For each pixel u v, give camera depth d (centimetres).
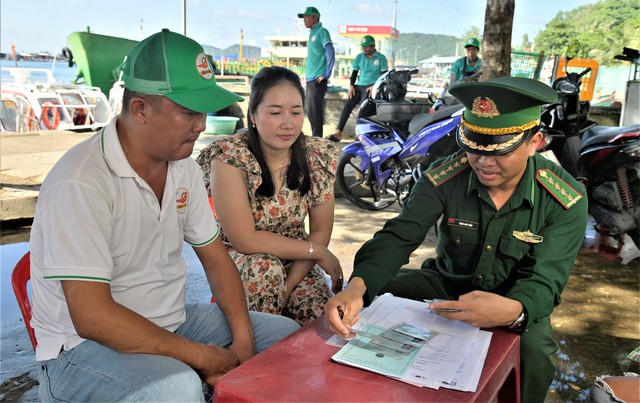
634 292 347
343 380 128
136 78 153
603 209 423
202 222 191
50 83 966
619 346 282
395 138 499
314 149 239
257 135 226
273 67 222
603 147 411
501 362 138
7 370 248
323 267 236
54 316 159
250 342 185
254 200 230
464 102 168
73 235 148
